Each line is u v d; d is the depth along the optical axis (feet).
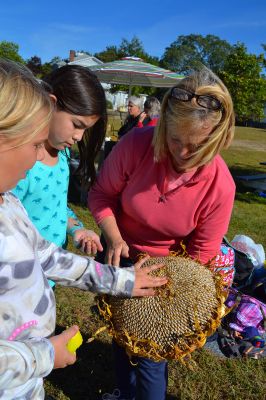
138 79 35.70
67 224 7.92
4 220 4.28
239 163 45.98
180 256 6.51
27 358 4.00
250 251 13.62
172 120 5.42
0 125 3.77
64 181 7.63
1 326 4.27
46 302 4.66
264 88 102.68
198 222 6.61
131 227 7.06
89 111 6.48
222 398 9.26
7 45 142.61
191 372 9.83
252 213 24.63
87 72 6.73
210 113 5.22
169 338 5.30
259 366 10.39
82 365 9.72
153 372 6.48
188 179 6.13
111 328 5.67
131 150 6.42
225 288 6.50
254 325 11.05
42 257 5.10
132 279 5.46
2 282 4.17
